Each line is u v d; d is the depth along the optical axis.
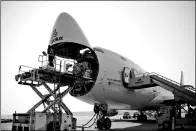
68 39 12.27
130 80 15.93
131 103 17.91
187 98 14.56
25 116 10.59
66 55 14.12
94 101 14.68
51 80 12.10
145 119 28.11
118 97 15.54
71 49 14.08
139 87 15.78
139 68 19.34
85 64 12.86
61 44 12.91
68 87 12.38
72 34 12.52
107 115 16.84
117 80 15.01
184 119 14.49
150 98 20.22
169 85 15.23
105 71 14.09
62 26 12.72
